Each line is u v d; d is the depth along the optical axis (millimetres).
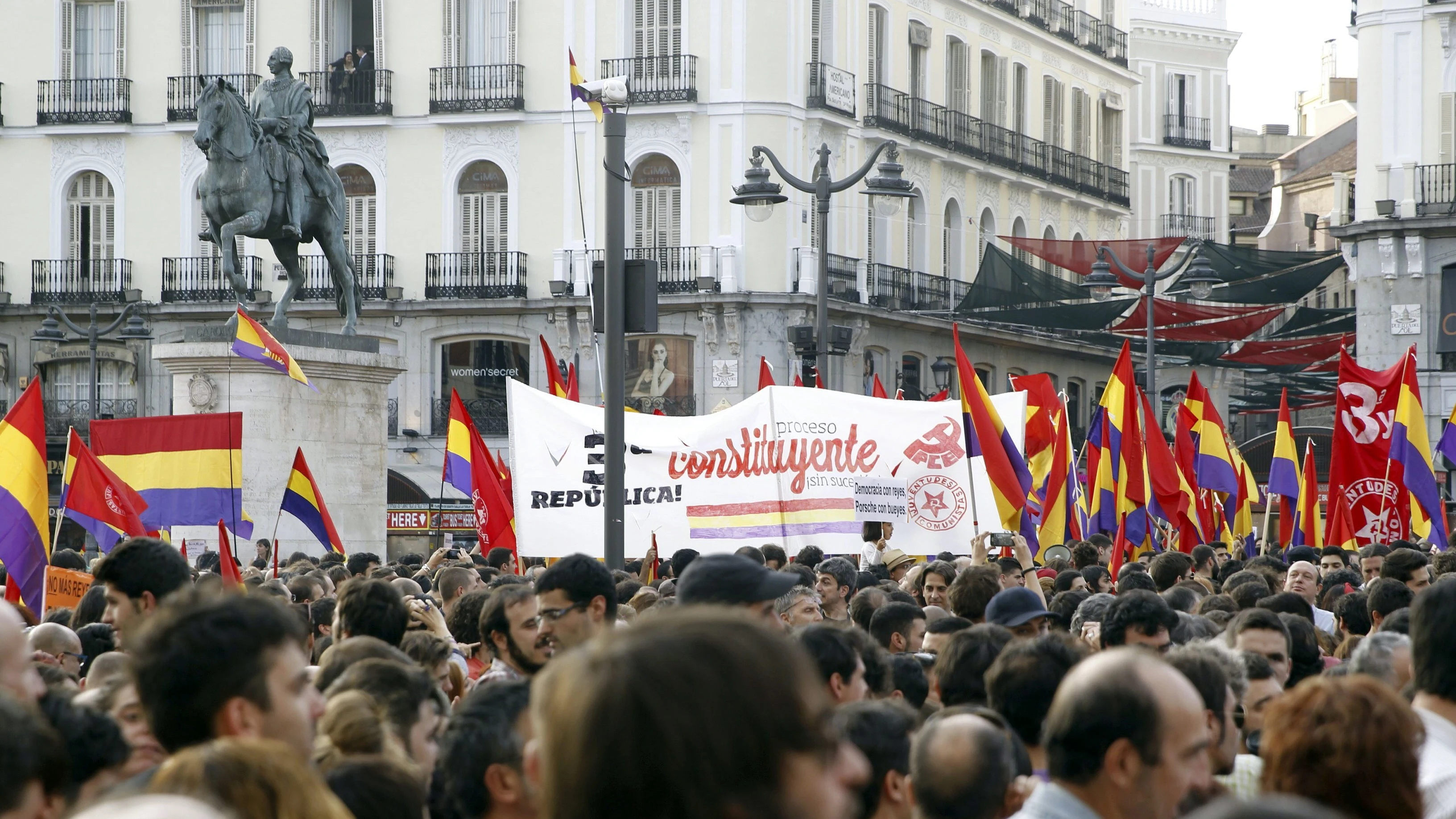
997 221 60156
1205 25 75750
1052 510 19938
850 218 52969
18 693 5836
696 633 3068
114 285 53812
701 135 50594
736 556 8250
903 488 16109
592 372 51344
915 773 5570
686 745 2982
